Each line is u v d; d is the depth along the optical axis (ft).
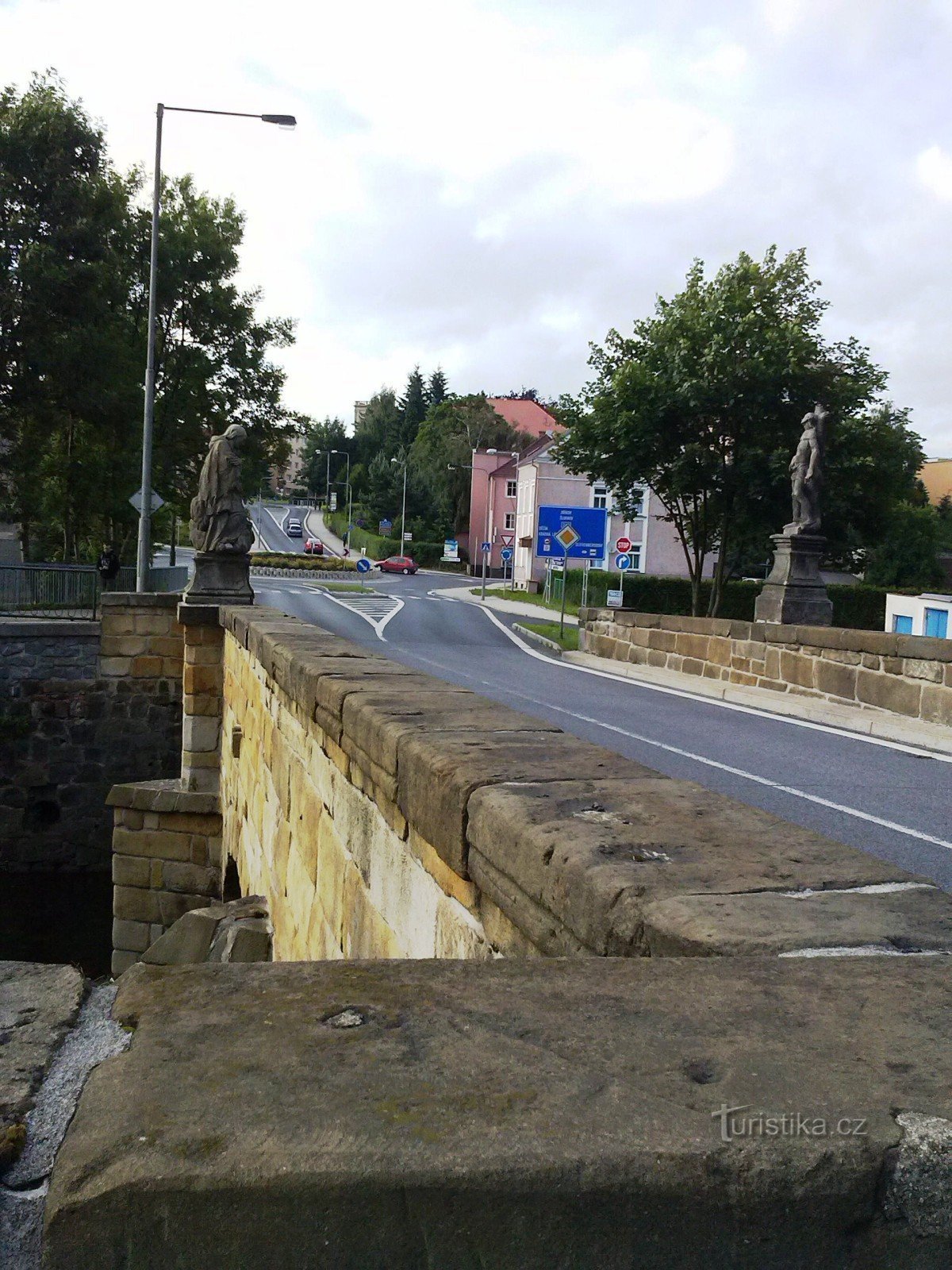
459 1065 4.16
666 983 5.15
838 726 40.65
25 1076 4.64
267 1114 3.74
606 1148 3.51
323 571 233.96
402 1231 3.40
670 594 148.77
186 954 27.53
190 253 117.08
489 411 321.52
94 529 123.03
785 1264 3.46
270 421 127.13
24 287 86.58
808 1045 4.40
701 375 84.69
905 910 6.42
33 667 70.23
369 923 13.98
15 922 64.23
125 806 45.55
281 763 24.44
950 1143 3.58
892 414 91.50
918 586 186.50
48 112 88.43
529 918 8.07
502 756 10.77
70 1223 3.39
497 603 160.97
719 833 8.11
